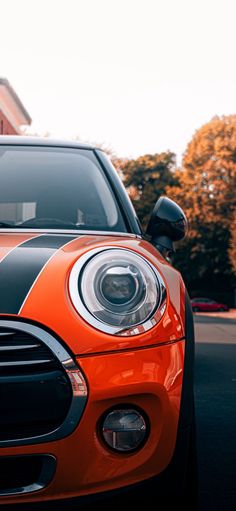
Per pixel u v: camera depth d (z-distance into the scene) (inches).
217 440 185.5
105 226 128.6
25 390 89.2
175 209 134.0
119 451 92.4
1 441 88.8
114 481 92.4
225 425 205.8
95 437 91.1
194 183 2017.7
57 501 90.9
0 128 1642.5
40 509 90.8
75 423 90.1
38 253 102.7
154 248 116.5
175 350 96.7
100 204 133.7
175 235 133.7
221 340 584.7
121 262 100.1
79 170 141.6
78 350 90.9
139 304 96.2
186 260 2105.1
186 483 105.5
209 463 162.6
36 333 90.6
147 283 98.6
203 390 275.7
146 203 2222.0
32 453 89.4
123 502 93.5
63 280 96.5
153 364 93.8
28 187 136.2
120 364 92.0
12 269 97.6
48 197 134.9
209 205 1999.3
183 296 105.0
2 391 88.8
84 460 90.7
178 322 99.1
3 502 90.0
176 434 96.0
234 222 1899.6
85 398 90.4
